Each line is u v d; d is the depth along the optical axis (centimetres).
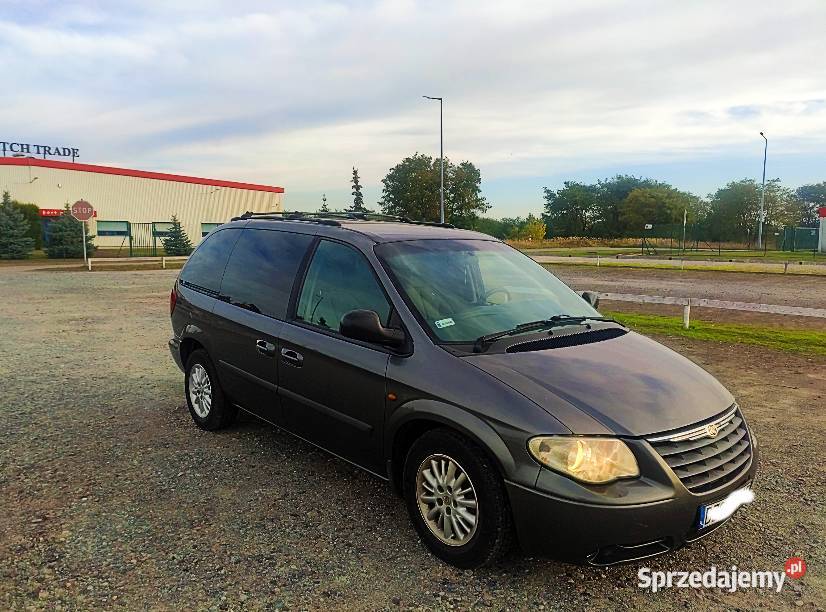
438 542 322
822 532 360
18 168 4484
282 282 442
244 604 285
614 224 10512
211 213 5591
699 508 283
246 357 453
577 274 2380
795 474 442
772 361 800
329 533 351
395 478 353
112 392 639
